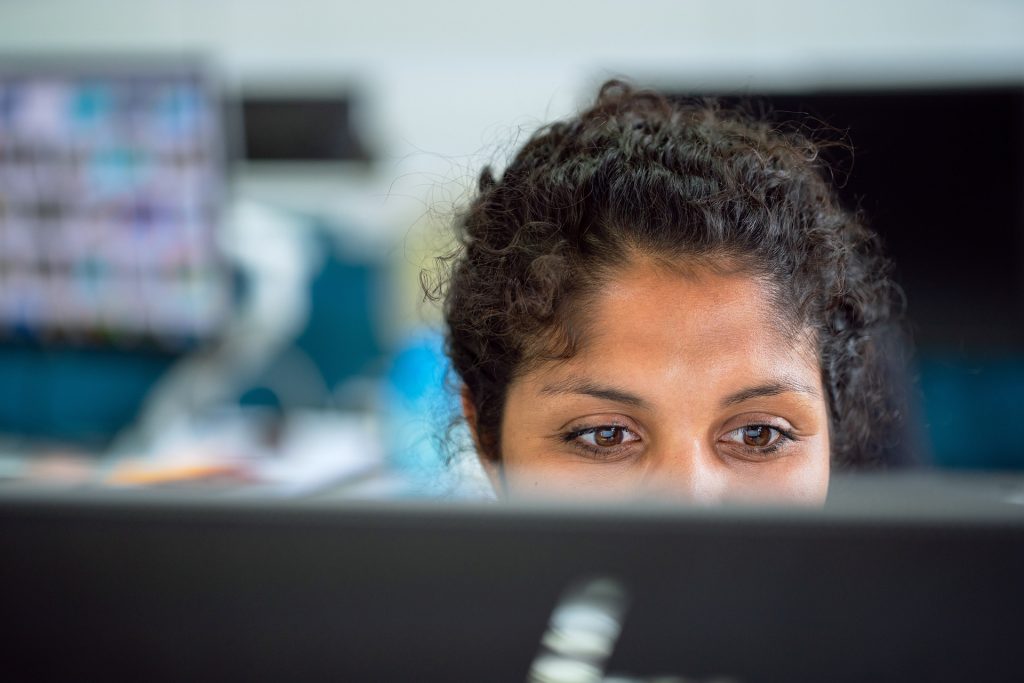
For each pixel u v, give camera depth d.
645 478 0.78
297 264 1.96
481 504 0.35
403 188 2.17
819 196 0.98
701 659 0.33
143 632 0.35
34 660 0.36
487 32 2.73
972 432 1.92
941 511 0.33
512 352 0.85
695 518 0.33
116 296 1.76
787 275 0.85
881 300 1.12
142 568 0.35
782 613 0.33
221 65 1.81
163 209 1.73
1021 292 1.88
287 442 1.82
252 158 1.99
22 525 0.36
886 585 0.33
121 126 1.71
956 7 2.69
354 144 2.01
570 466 0.80
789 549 0.33
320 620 0.35
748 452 0.81
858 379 0.99
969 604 0.32
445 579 0.34
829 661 0.33
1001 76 1.83
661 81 1.85
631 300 0.80
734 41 2.75
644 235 0.83
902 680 0.32
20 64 1.70
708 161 0.89
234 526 0.35
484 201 0.97
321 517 0.35
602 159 0.89
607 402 0.79
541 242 0.86
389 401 1.80
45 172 1.73
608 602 0.33
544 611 0.34
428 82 2.74
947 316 1.91
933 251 1.90
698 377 0.78
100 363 2.04
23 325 1.78
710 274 0.81
